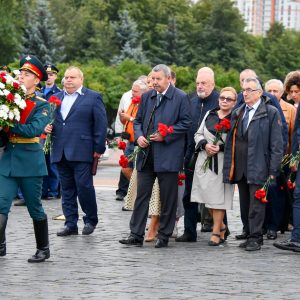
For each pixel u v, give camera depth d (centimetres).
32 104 1235
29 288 1086
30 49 8094
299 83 1623
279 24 12950
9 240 1492
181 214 1571
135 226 1470
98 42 9550
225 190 1488
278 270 1235
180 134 1453
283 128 1550
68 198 1574
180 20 11450
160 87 1462
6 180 1239
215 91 1541
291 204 1590
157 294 1060
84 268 1232
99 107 1566
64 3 10875
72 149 1551
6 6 8581
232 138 1453
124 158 1506
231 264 1284
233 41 11138
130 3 12438
